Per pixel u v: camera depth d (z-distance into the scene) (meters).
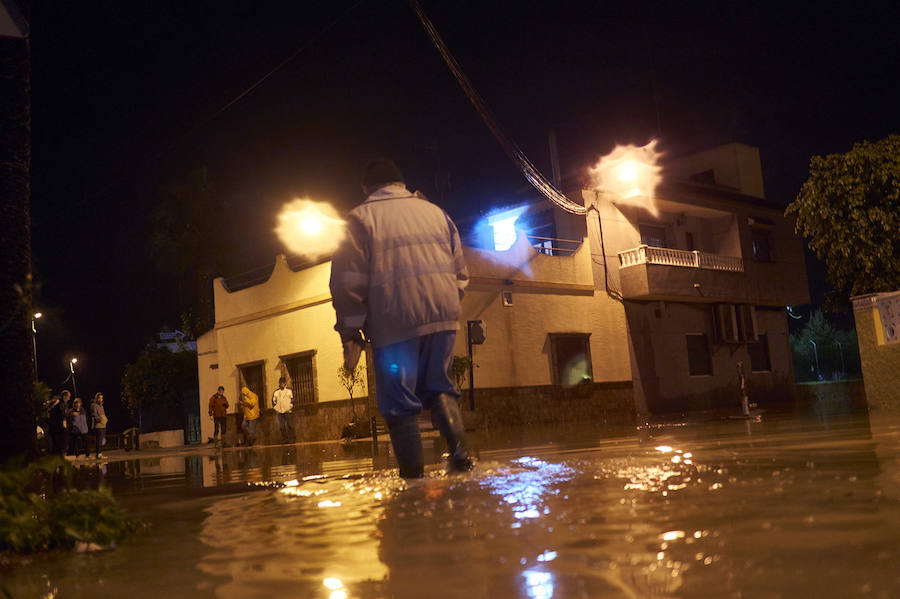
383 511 2.71
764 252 32.69
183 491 4.70
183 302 35.84
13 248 3.90
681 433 8.09
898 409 11.35
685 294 27.98
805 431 6.31
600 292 26.78
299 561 1.92
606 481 3.08
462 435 4.24
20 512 2.33
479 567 1.68
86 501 2.54
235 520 2.86
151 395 33.19
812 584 1.34
